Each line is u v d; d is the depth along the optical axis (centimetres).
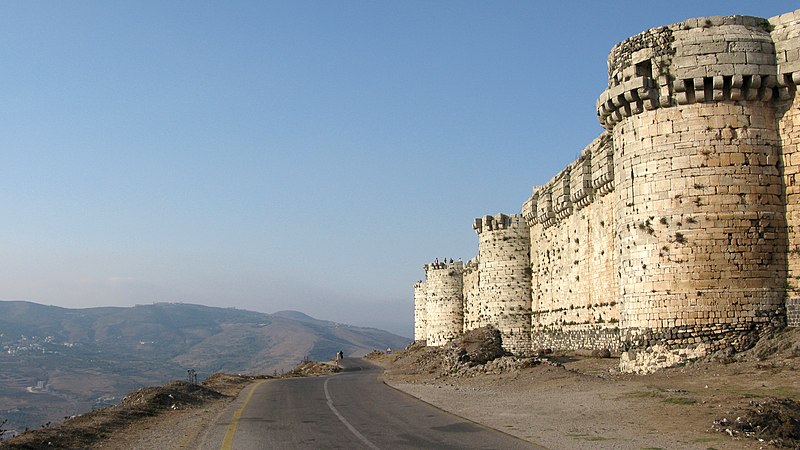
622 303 3800
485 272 7825
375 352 14238
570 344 6225
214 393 4231
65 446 2288
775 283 3428
